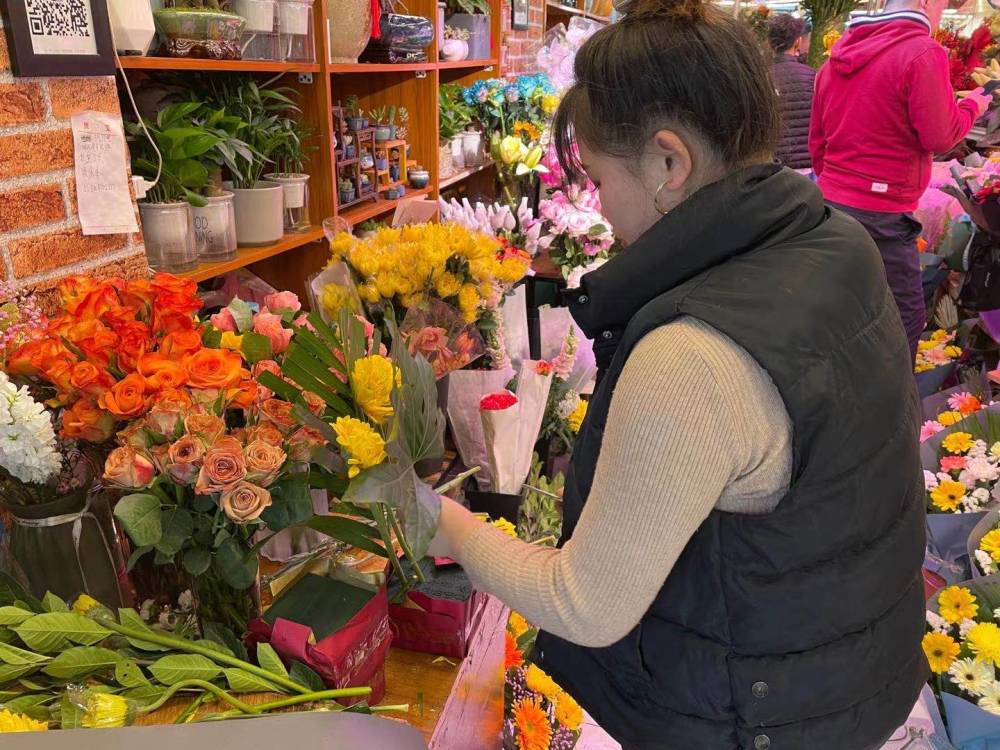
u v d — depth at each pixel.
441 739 1.12
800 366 0.78
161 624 1.03
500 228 2.52
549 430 2.11
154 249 1.57
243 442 0.94
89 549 1.07
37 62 1.18
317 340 0.96
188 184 1.63
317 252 2.26
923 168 2.74
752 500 0.86
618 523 0.78
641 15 0.84
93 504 1.07
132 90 1.75
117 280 1.05
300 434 0.96
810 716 0.96
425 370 1.04
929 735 1.55
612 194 0.91
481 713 1.40
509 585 0.89
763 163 0.88
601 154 0.89
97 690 0.87
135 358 0.94
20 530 1.03
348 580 1.09
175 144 1.52
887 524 0.94
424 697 1.14
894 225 2.79
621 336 0.95
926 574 2.02
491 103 3.38
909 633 1.02
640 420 0.76
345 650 0.97
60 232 1.29
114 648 0.95
